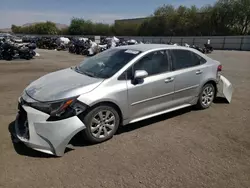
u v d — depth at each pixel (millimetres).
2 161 3066
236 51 28656
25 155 3219
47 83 3674
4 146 3436
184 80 4477
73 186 2621
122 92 3637
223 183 2688
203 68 4828
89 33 65062
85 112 3365
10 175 2793
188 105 4746
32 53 16328
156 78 4062
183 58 4586
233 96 6148
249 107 5254
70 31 67125
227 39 34250
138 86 3818
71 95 3238
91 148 3430
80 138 3715
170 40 41000
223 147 3498
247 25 40094
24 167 2949
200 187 2621
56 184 2650
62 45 27891
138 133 3932
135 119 3943
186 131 4023
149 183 2676
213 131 4031
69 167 2965
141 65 3965
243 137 3820
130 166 2998
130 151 3354
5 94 6336
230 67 12320
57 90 3354
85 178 2756
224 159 3176
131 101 3787
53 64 13570
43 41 30297
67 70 4398
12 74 9711
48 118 3096
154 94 4062
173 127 4180
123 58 4035
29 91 3543
